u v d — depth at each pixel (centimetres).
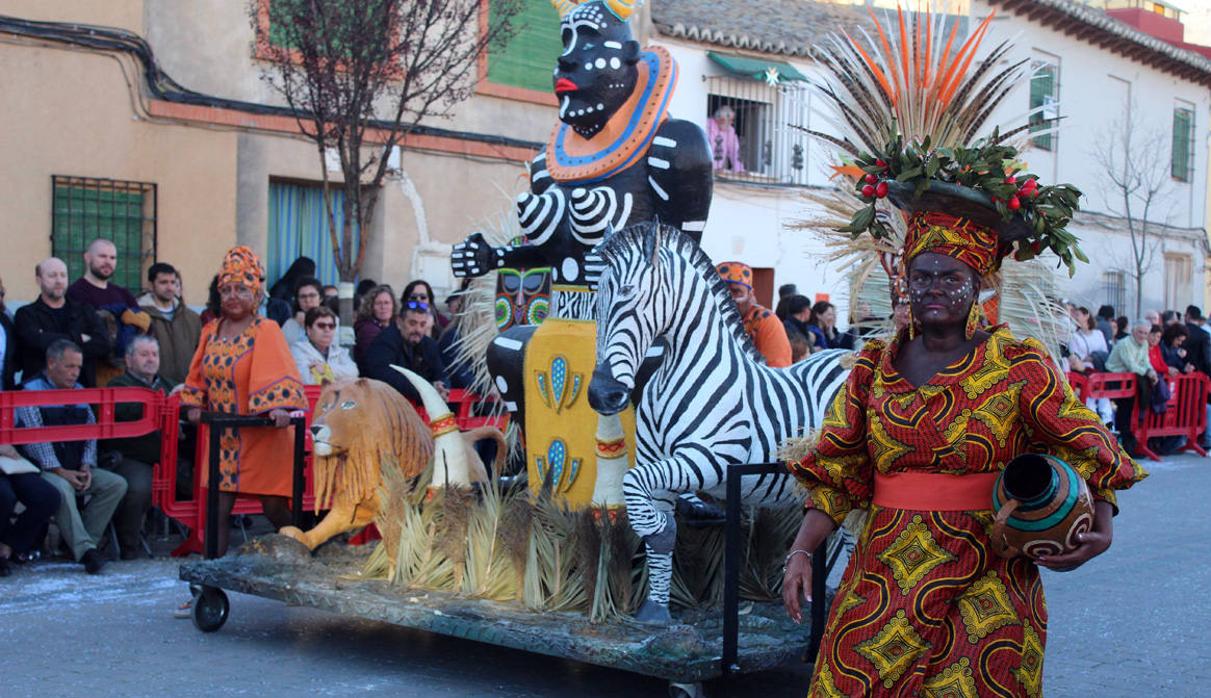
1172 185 2814
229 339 757
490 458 916
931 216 359
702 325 561
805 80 674
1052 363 348
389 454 684
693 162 635
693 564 611
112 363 934
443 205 1645
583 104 637
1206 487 1374
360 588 629
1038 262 631
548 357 614
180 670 603
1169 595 811
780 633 549
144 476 856
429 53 1267
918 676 338
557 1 679
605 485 580
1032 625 343
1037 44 2305
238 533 942
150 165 1375
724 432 554
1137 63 2623
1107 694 594
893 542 348
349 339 1180
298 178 1496
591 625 554
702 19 2014
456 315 941
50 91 1297
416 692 574
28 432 792
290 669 609
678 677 493
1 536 799
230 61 1432
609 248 544
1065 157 2414
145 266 1380
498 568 612
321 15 1173
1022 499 327
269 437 757
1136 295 2653
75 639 657
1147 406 1655
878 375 361
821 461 372
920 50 619
